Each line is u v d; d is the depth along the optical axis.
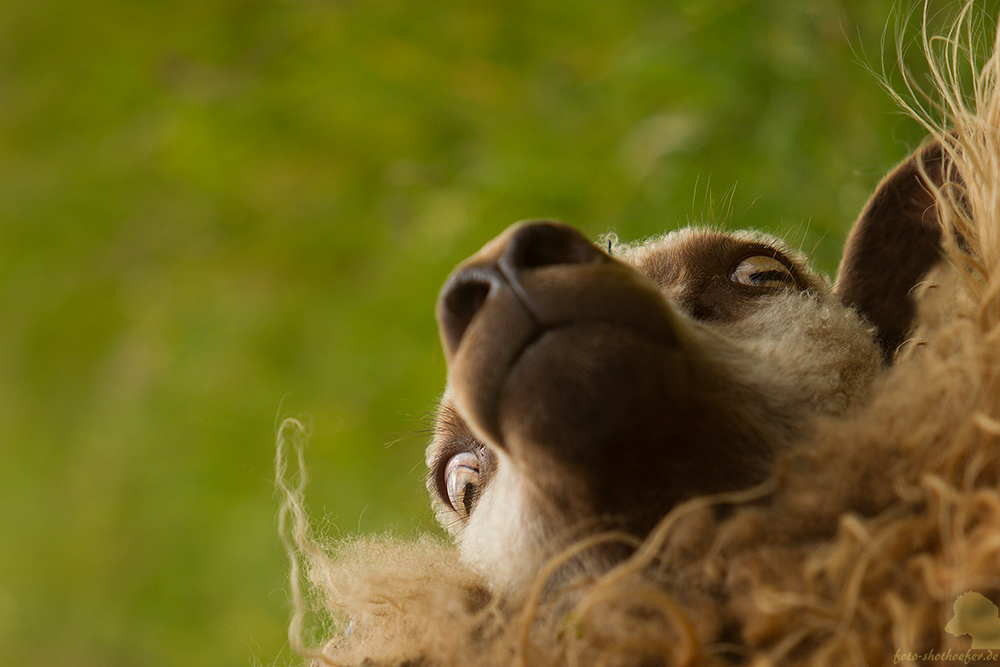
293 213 14.78
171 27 15.01
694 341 4.34
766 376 4.74
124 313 16.84
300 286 14.76
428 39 13.09
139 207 16.17
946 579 3.65
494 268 4.17
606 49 11.76
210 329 15.03
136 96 15.38
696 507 3.99
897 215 5.89
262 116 13.67
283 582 12.21
